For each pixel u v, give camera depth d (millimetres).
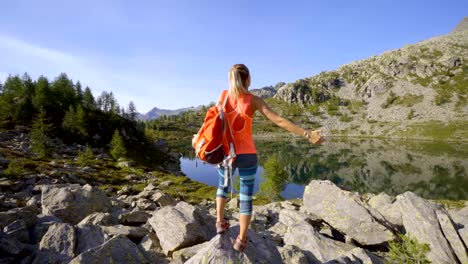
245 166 3574
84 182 40906
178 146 167000
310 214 11367
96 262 5070
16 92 102562
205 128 3527
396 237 9336
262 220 12531
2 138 66938
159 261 6781
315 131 3098
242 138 3498
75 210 11023
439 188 69812
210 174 87250
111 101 142000
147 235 8406
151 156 97250
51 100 98750
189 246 7250
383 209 11398
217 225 4191
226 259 4055
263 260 4332
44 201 11172
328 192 11445
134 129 121812
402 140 172875
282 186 45844
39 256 5992
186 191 43156
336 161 108438
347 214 10266
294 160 111500
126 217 10516
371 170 91562
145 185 43938
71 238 6434
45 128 59719
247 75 3496
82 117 88375
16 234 7004
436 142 159000
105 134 99500
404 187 71375
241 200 3756
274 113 3301
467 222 8789
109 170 55031
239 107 3418
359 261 6512
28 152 57812
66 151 68875
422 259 6629
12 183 28656
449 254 7734
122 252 5484
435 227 8453
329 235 10344
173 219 7785
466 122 180500
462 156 113562
